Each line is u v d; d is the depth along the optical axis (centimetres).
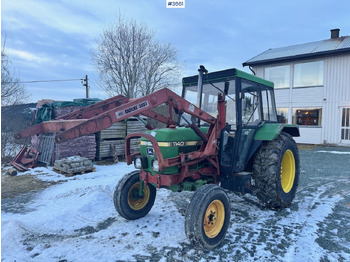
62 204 422
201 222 261
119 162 795
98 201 430
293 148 426
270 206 391
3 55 1004
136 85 1670
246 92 373
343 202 431
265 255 260
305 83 1349
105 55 1638
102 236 306
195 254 263
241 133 360
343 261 248
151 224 341
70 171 611
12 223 319
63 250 272
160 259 253
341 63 1228
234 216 367
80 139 740
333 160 863
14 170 631
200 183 321
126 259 253
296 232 313
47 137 760
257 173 383
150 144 321
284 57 1352
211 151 328
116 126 828
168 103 298
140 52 1661
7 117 1016
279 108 1439
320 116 1302
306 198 452
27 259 255
